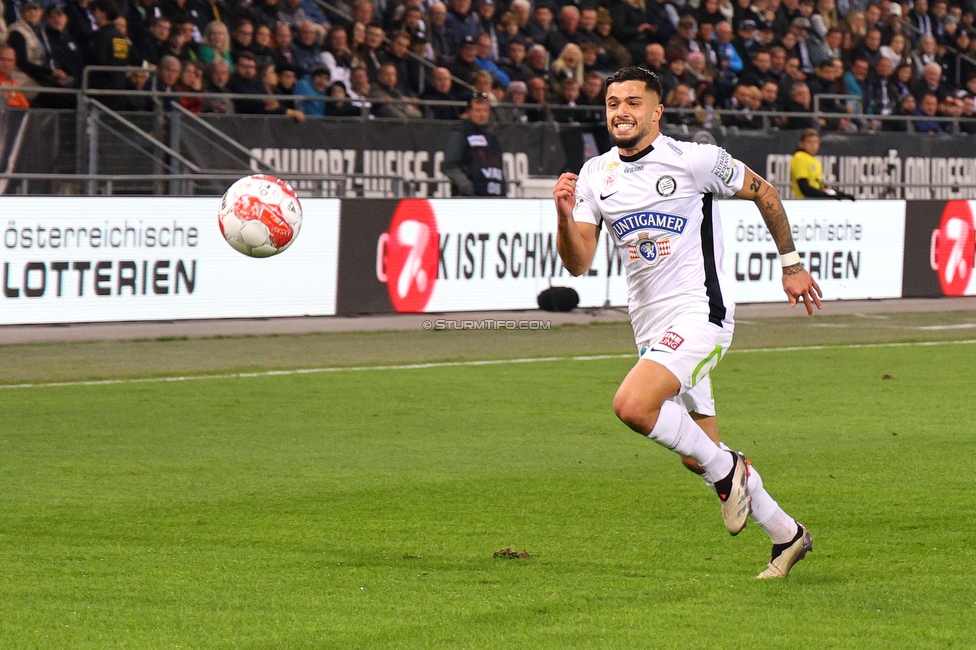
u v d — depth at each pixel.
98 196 43.50
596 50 63.78
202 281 45.62
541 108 58.84
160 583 17.11
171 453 26.20
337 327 46.19
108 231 43.75
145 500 22.22
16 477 23.88
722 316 18.08
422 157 55.31
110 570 17.77
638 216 18.05
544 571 17.91
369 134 54.00
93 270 43.62
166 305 45.03
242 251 28.31
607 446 27.48
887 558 18.78
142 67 51.38
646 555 18.91
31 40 50.25
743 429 29.53
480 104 52.38
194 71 52.69
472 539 19.80
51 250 42.81
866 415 31.34
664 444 17.16
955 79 81.69
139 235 44.31
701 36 68.75
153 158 50.25
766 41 71.25
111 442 27.22
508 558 18.66
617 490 23.36
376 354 40.66
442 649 14.41
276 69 56.28
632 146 17.81
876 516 21.47
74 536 19.78
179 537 19.77
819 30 74.44
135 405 31.56
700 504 22.31
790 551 17.56
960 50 82.75
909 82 76.25
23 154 47.94
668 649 14.45
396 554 18.83
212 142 50.94
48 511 21.38
